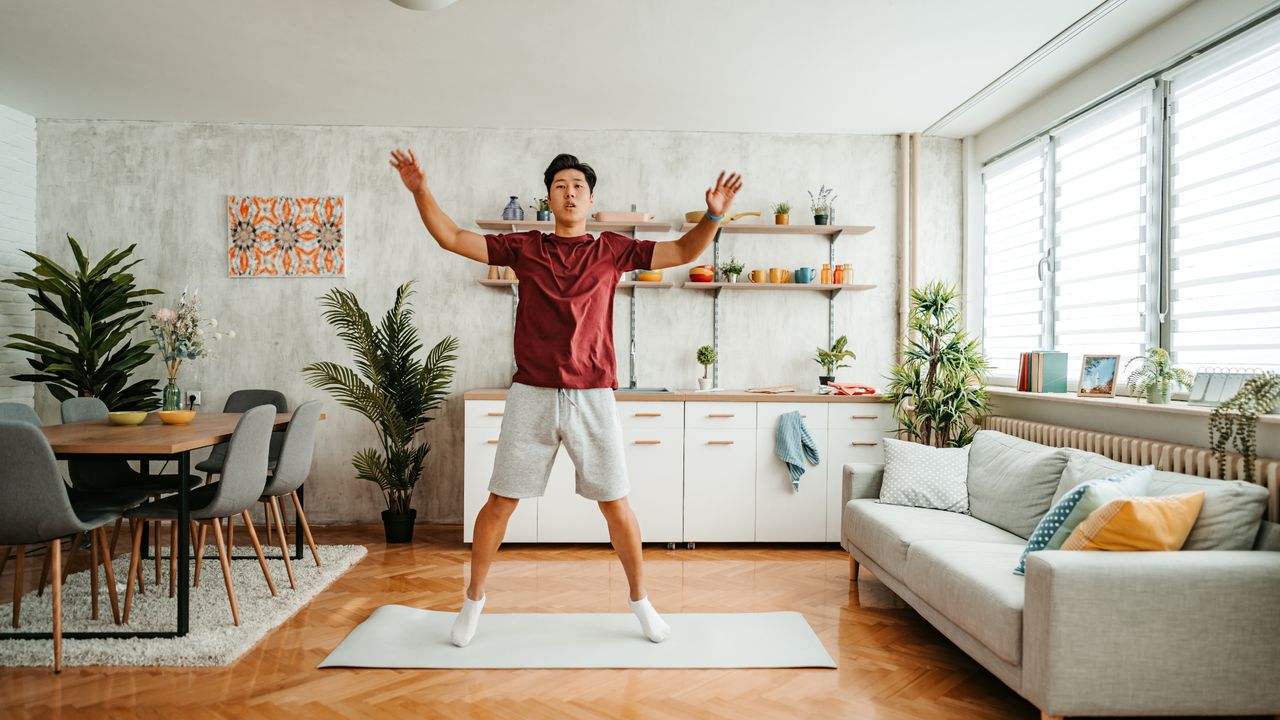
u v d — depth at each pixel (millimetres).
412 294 4789
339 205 4766
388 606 3051
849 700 2279
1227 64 2975
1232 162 2951
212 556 3830
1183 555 1983
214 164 4754
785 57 3664
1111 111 3674
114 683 2338
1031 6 3137
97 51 3646
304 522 3707
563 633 2791
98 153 4723
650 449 4254
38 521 2357
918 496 3352
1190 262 3170
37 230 4711
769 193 4863
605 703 2232
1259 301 2809
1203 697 1938
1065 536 2271
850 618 3029
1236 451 2564
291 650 2629
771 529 4285
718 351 4867
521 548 4223
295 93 4211
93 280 4277
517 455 2598
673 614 3033
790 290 4910
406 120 4672
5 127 4477
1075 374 3930
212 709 2164
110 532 4363
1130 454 3031
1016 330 4488
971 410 4027
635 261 2662
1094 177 3809
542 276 2594
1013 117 4461
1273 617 1947
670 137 4844
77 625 2789
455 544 4277
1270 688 1943
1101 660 1924
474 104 4367
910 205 4871
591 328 2615
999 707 2246
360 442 4781
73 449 2537
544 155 4809
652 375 4840
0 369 4469
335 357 4789
